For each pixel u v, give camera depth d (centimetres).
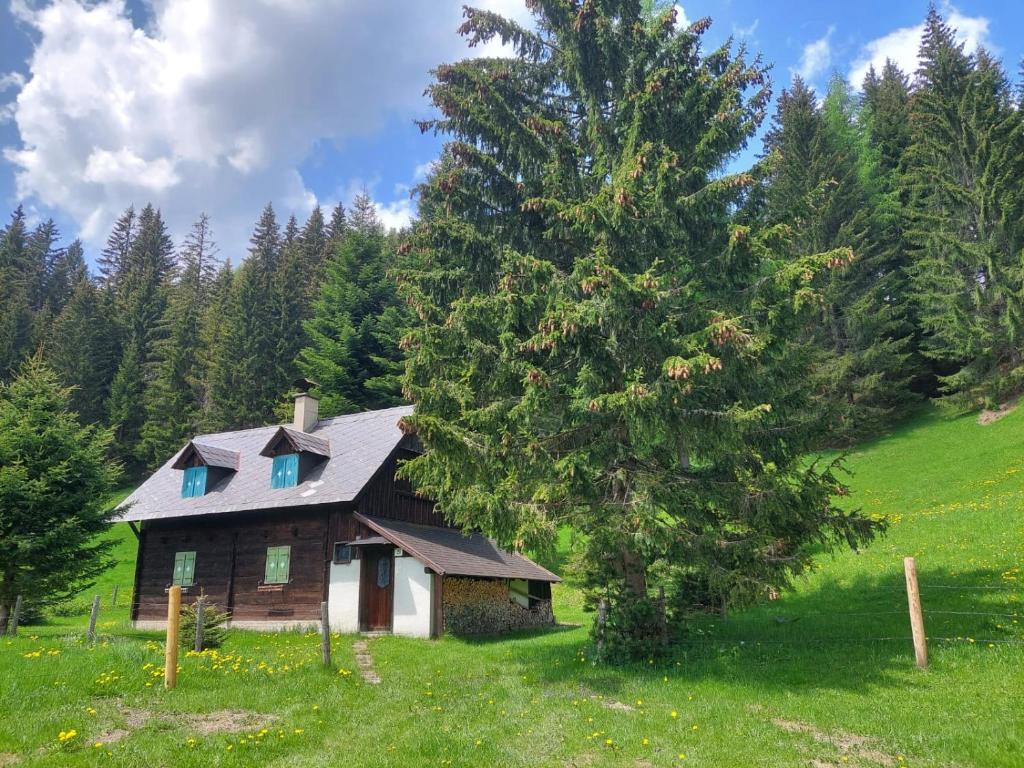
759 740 777
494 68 1588
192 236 8788
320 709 928
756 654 1227
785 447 1326
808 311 1197
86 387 5559
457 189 1464
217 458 2611
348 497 2128
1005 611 1272
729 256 1260
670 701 961
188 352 5753
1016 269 3130
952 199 3472
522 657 1432
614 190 1235
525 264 1295
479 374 1358
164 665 1120
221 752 729
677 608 1381
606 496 1335
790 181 3869
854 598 1580
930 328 3703
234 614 2292
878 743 762
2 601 1717
